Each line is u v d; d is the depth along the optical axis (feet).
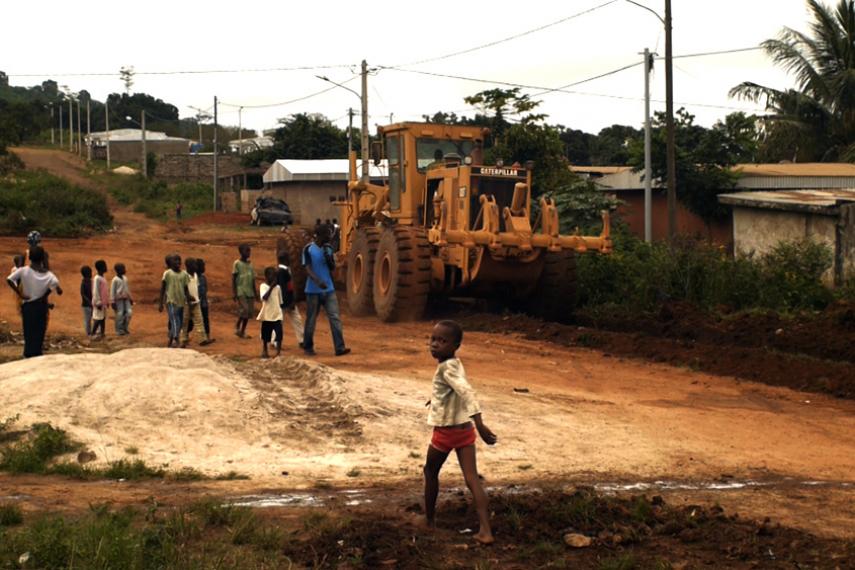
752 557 20.77
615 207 94.53
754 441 34.24
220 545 20.45
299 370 40.01
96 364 37.06
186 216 207.10
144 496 25.11
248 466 28.89
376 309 65.46
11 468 28.09
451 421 21.39
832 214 79.61
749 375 46.93
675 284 66.13
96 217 150.00
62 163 323.37
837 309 54.49
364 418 33.71
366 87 131.54
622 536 21.59
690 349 52.47
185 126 546.67
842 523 24.48
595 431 34.53
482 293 63.21
